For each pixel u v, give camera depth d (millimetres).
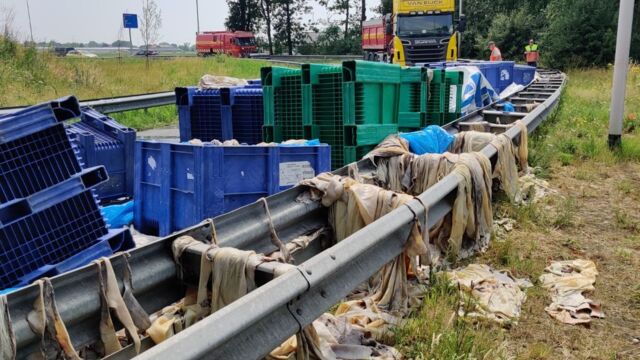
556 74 24547
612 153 10281
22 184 3879
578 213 6930
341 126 6465
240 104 7516
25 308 2457
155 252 3105
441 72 9047
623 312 4328
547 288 4641
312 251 4277
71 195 4109
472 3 56562
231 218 3574
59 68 20625
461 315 3984
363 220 4258
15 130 3801
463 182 4953
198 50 68562
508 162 6660
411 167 5582
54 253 4023
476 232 5242
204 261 3064
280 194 4059
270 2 92875
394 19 27922
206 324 2297
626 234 6164
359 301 3992
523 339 3854
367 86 6547
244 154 5066
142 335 3096
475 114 9555
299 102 6754
